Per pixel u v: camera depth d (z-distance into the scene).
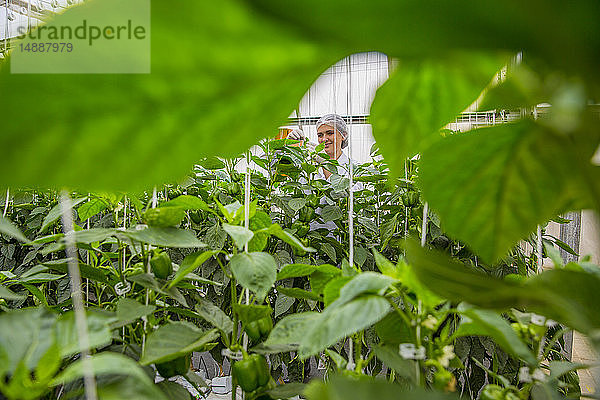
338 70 2.74
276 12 0.12
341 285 0.53
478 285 0.17
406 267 0.43
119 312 0.63
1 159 0.15
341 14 0.11
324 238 1.69
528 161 0.25
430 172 0.27
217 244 1.30
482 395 0.46
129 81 0.16
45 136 0.16
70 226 0.29
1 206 1.59
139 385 0.31
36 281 0.89
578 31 0.12
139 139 0.17
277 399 0.63
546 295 0.16
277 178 1.92
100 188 0.18
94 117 0.16
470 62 0.18
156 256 0.76
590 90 0.14
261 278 0.64
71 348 0.34
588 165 0.17
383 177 1.70
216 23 0.14
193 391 1.14
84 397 0.52
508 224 0.28
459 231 0.29
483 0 0.11
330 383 0.21
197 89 0.17
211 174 1.79
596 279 0.19
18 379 0.31
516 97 0.17
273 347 0.68
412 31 0.12
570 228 1.71
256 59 0.16
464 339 1.29
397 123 0.28
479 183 0.27
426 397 0.20
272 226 0.69
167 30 0.15
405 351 0.49
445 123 0.28
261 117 0.19
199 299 0.77
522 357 0.37
